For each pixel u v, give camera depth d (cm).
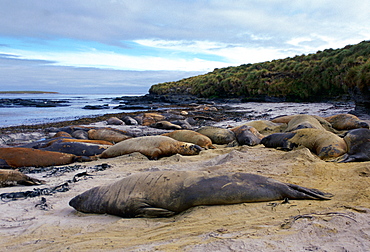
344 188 433
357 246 220
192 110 2792
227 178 433
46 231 362
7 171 624
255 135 1067
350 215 285
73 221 403
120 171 694
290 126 1168
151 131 1570
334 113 1898
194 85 4828
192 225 343
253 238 254
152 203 418
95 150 982
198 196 412
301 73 3238
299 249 225
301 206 364
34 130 1566
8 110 3206
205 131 1187
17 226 384
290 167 584
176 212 419
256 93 3525
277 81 3372
